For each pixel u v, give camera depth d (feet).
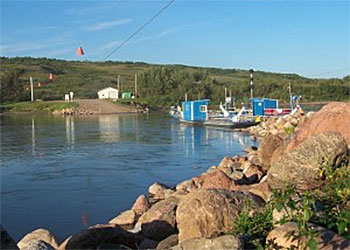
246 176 51.42
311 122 38.37
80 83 370.73
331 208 21.18
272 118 140.87
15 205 54.13
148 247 30.37
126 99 294.46
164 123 179.22
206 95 275.80
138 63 501.56
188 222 26.61
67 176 71.92
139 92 309.01
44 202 55.31
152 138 126.00
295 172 27.71
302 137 38.09
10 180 69.46
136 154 95.25
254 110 163.53
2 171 77.30
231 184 41.22
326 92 237.86
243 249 20.18
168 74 306.96
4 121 199.52
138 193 58.95
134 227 37.88
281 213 21.63
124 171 75.51
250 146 101.14
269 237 19.47
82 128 160.76
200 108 172.35
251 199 27.40
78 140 123.13
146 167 79.10
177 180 67.41
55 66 444.14
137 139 123.75
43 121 197.98
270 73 418.31
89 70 442.09
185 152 97.55
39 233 35.24
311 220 20.40
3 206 53.72
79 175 72.49
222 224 26.04
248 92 261.85
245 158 70.74
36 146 110.93
